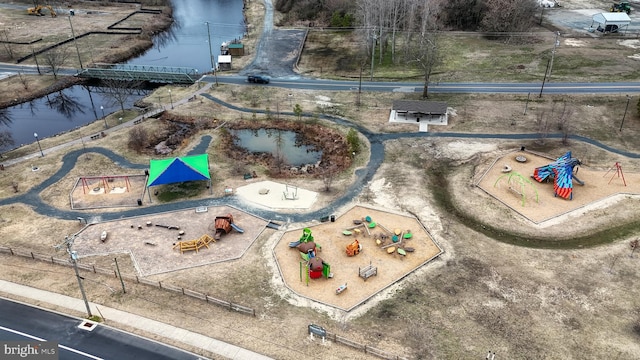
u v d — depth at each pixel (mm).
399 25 113562
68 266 46750
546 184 60844
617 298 42750
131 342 37719
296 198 58281
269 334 38812
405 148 69688
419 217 54500
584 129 73625
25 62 105375
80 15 142000
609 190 59031
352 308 41969
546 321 40312
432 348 37562
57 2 153250
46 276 45281
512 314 41062
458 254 48688
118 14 144875
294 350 37188
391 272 46281
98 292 43250
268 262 47688
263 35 123875
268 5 153250
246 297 43219
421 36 101000
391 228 52688
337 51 111875
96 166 65375
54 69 97688
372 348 36594
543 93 85125
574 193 58750
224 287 44344
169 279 45188
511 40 113812
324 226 53031
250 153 70562
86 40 120875
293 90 90562
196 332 38906
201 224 53344
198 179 58812
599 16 115500
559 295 43156
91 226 53062
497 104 82250
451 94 86688
